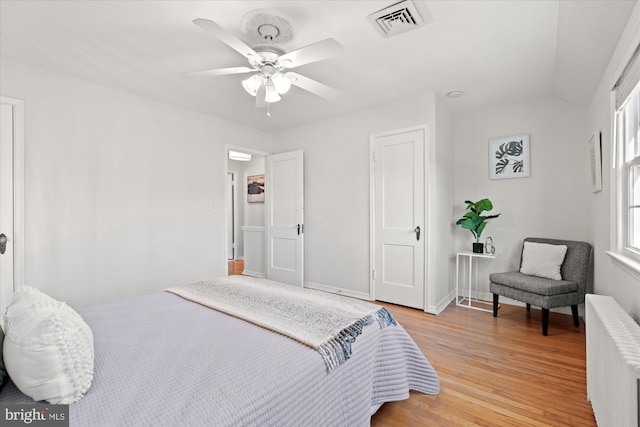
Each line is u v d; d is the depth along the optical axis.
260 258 5.34
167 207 3.49
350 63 2.61
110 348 1.27
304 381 1.13
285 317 1.62
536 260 3.12
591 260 2.99
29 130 2.58
